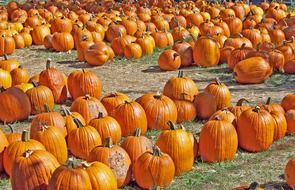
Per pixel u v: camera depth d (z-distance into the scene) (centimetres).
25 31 975
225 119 509
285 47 762
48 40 934
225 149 484
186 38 917
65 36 916
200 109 579
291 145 520
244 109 528
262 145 505
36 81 639
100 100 605
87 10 1238
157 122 548
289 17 1001
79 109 548
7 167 463
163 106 551
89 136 490
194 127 567
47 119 506
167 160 441
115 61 841
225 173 470
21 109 589
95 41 909
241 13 1123
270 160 493
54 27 997
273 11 1080
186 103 573
